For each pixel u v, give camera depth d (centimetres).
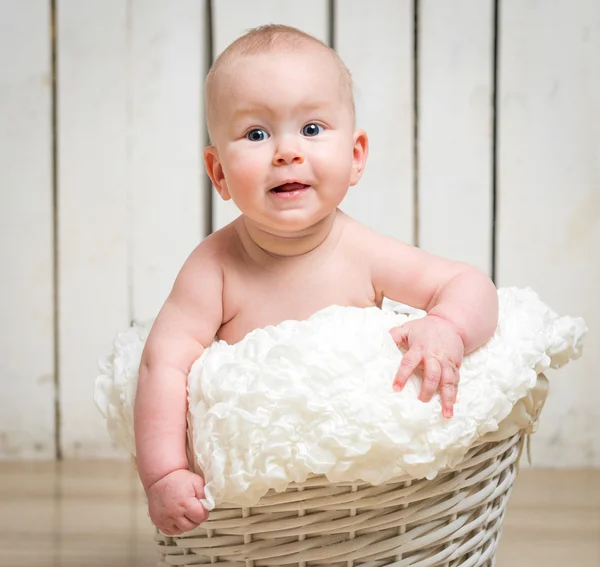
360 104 168
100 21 171
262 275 109
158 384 100
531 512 149
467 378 96
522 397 100
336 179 102
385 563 97
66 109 172
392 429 88
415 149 169
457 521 99
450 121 169
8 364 178
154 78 171
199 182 172
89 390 177
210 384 94
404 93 168
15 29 171
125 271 175
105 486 163
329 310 101
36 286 176
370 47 167
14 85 172
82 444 179
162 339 104
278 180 100
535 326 104
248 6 168
